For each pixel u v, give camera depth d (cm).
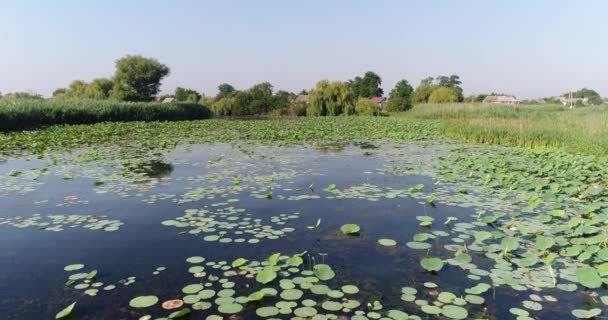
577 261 362
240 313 271
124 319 264
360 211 521
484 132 1423
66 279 324
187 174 766
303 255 375
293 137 1537
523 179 689
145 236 424
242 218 486
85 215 496
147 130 1834
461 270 343
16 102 2100
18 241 409
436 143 1380
